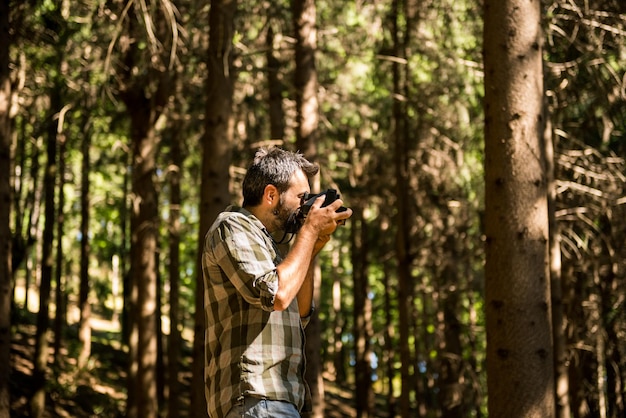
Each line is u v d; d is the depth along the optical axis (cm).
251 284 329
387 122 2047
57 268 2227
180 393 2598
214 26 1080
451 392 1894
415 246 1922
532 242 541
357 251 2631
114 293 3806
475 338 2273
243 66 1334
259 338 338
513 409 532
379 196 2131
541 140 552
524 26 552
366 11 1675
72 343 2430
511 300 537
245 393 332
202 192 1062
